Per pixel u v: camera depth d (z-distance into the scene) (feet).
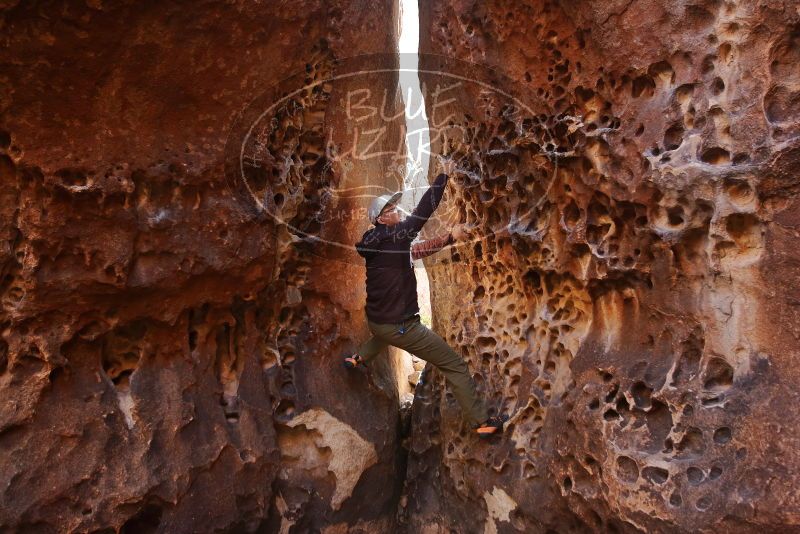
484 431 11.86
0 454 9.41
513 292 12.27
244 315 11.84
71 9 8.45
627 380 9.97
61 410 9.89
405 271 11.59
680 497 8.95
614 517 9.78
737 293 8.86
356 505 13.06
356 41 11.93
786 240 8.37
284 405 12.46
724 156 8.75
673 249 9.34
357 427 13.00
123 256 9.92
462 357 13.05
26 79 8.64
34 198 9.28
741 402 8.67
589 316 10.95
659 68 9.30
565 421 10.79
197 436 11.00
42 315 9.66
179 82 9.73
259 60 10.35
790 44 8.28
